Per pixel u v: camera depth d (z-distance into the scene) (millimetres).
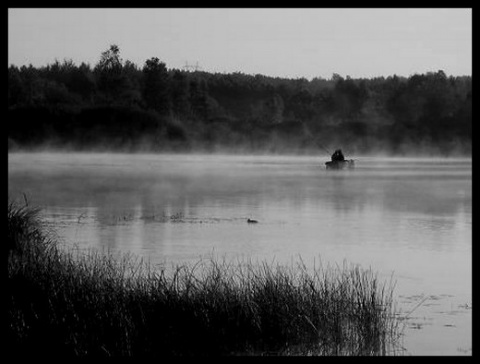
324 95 167375
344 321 14406
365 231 29562
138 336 13344
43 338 13117
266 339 13586
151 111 122875
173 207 38188
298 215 35312
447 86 140375
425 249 25094
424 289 18219
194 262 21359
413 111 142875
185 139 119938
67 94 122312
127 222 31344
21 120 110125
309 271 20250
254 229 29594
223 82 178000
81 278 14938
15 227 20422
